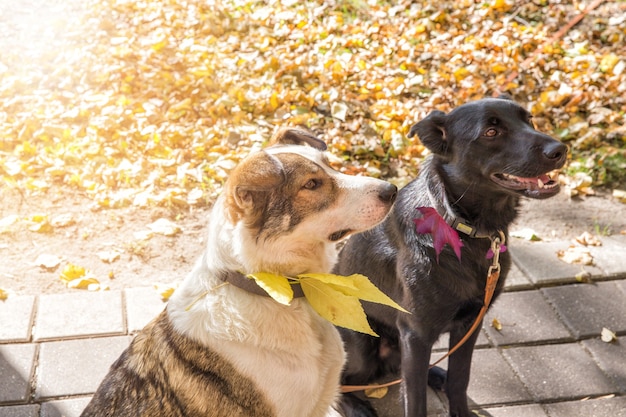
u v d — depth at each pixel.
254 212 2.68
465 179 3.24
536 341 4.25
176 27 7.78
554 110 6.43
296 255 2.84
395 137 6.02
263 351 2.80
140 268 4.80
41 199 5.41
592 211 5.39
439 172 3.34
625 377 4.00
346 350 3.83
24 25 7.82
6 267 4.73
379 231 3.54
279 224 2.74
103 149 5.91
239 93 6.56
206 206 5.43
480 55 7.25
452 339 3.61
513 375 4.03
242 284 2.80
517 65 7.08
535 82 6.91
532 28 7.66
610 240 5.05
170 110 6.38
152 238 5.07
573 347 4.21
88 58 7.11
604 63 7.02
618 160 5.87
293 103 6.62
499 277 3.37
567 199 5.52
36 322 4.25
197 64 7.09
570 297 4.55
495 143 3.21
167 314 2.93
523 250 4.94
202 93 6.64
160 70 6.94
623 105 6.49
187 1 8.22
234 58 7.28
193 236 5.13
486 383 3.98
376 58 7.33
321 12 8.08
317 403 3.08
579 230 5.19
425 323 3.34
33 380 3.89
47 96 6.53
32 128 6.07
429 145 3.36
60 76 6.90
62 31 7.70
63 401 3.79
